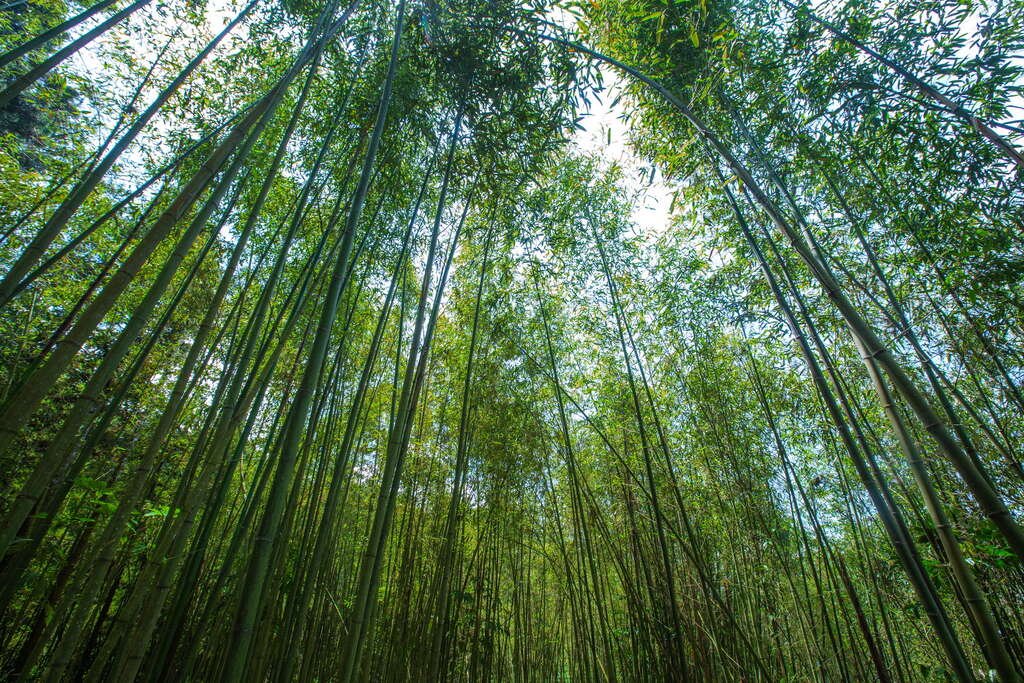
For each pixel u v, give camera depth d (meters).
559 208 4.86
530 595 5.78
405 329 5.48
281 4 3.80
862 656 4.28
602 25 3.41
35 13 4.29
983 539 3.16
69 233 4.34
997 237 3.21
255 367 2.98
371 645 2.86
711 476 4.67
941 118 3.02
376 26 3.82
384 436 5.41
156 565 2.10
